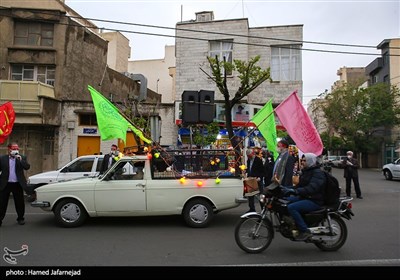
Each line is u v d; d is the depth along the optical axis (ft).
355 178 41.83
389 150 114.42
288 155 25.71
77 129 58.18
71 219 25.09
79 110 58.08
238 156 26.76
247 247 18.99
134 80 93.86
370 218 28.63
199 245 20.44
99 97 26.63
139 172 25.70
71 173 35.63
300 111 25.91
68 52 64.08
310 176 19.33
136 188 25.07
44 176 35.42
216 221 27.61
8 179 25.29
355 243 20.76
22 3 70.74
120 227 25.23
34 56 61.67
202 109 32.96
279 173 25.45
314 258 17.90
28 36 62.59
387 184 60.85
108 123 26.37
